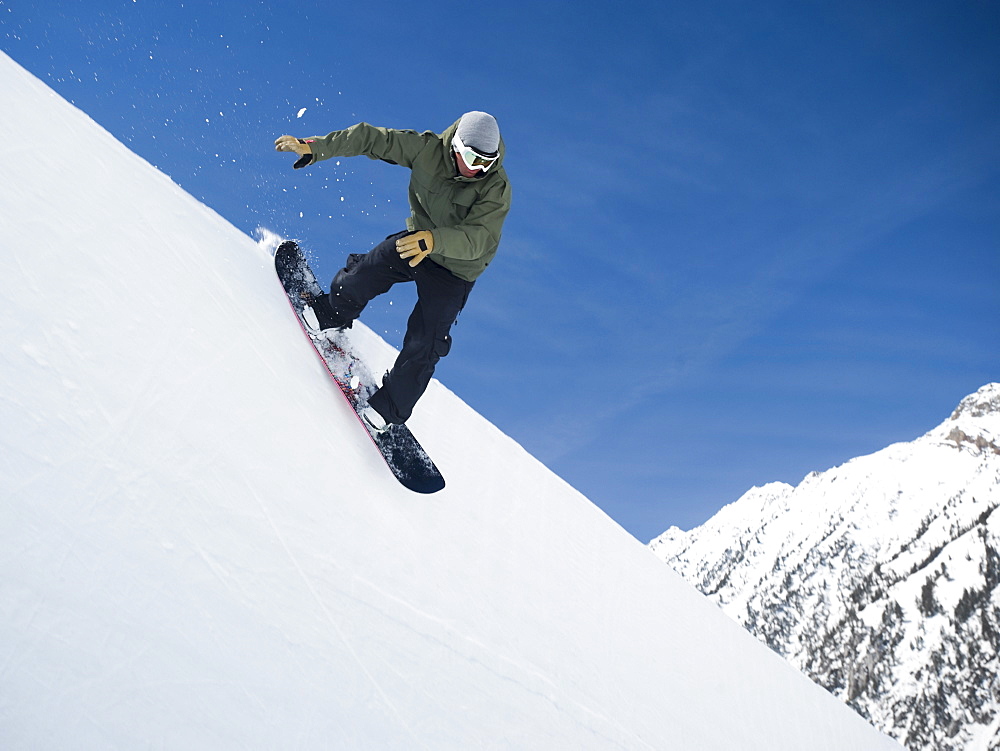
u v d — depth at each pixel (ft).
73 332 8.90
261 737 7.11
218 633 7.62
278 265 13.53
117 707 6.30
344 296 12.36
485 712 10.01
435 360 11.93
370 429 12.46
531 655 11.97
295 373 12.00
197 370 10.14
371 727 8.27
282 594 8.68
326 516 10.27
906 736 354.74
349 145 10.81
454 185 11.18
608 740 11.71
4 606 6.20
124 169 12.69
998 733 338.34
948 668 388.57
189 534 8.20
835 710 21.67
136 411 8.80
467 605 11.57
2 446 7.21
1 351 7.94
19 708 5.74
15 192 9.86
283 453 10.39
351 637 9.09
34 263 9.20
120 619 6.89
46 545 6.85
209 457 9.21
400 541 11.34
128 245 10.97
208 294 11.68
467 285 11.52
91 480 7.69
